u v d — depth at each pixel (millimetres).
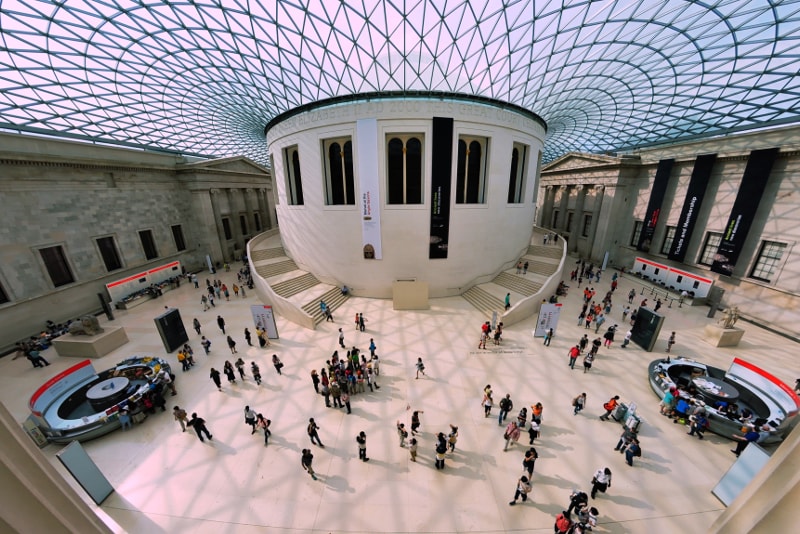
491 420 11625
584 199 34594
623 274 29125
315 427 10273
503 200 23078
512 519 8383
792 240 17953
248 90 25500
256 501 8914
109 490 9016
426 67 23078
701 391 12469
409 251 21859
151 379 13234
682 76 22188
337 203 22812
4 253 17609
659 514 8500
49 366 15742
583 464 9891
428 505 8734
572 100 27344
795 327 17781
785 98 20797
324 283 24125
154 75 22797
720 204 21953
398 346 16625
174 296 25000
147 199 26922
